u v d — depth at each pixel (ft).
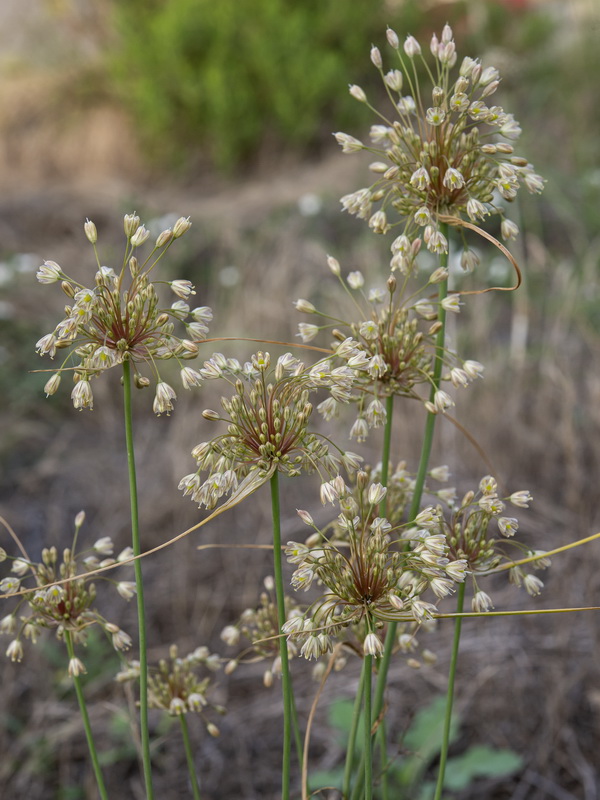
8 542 13.23
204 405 15.03
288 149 29.12
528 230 19.26
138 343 4.34
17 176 30.58
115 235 21.94
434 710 9.06
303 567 4.16
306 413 4.21
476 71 4.67
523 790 9.05
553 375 13.84
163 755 9.96
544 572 11.53
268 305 16.85
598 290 16.85
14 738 9.99
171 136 29.89
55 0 32.27
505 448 13.16
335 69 28.27
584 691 9.89
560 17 29.99
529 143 22.43
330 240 20.51
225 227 20.90
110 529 13.15
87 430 16.16
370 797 4.41
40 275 4.32
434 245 4.55
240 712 10.37
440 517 4.52
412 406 13.91
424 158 4.67
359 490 4.41
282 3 29.40
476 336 15.21
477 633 10.61
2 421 15.49
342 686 10.27
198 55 29.25
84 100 31.83
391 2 29.71
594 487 11.99
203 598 11.67
